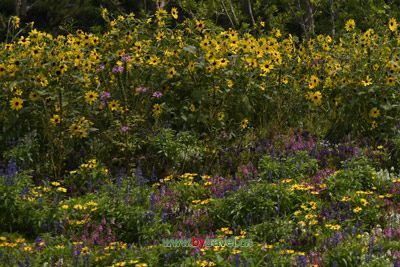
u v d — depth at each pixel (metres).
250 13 23.02
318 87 12.78
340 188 8.79
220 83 11.38
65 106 10.42
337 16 24.23
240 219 8.19
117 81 11.45
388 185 9.20
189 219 8.31
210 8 21.03
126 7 28.23
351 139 11.51
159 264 6.96
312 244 7.40
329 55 13.59
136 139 10.41
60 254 7.19
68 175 9.86
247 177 9.65
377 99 11.48
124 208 8.12
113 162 10.22
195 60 11.59
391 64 11.55
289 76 12.37
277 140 11.15
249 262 6.79
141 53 11.73
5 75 10.43
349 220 7.82
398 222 8.00
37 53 10.51
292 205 8.35
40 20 29.92
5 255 7.20
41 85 10.35
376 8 21.05
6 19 28.28
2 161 9.99
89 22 29.12
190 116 11.09
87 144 10.62
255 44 12.27
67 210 8.30
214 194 9.12
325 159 10.46
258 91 11.95
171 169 10.03
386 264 6.58
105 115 10.90
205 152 10.52
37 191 8.82
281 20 22.66
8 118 10.37
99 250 7.25
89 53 11.66
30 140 10.06
